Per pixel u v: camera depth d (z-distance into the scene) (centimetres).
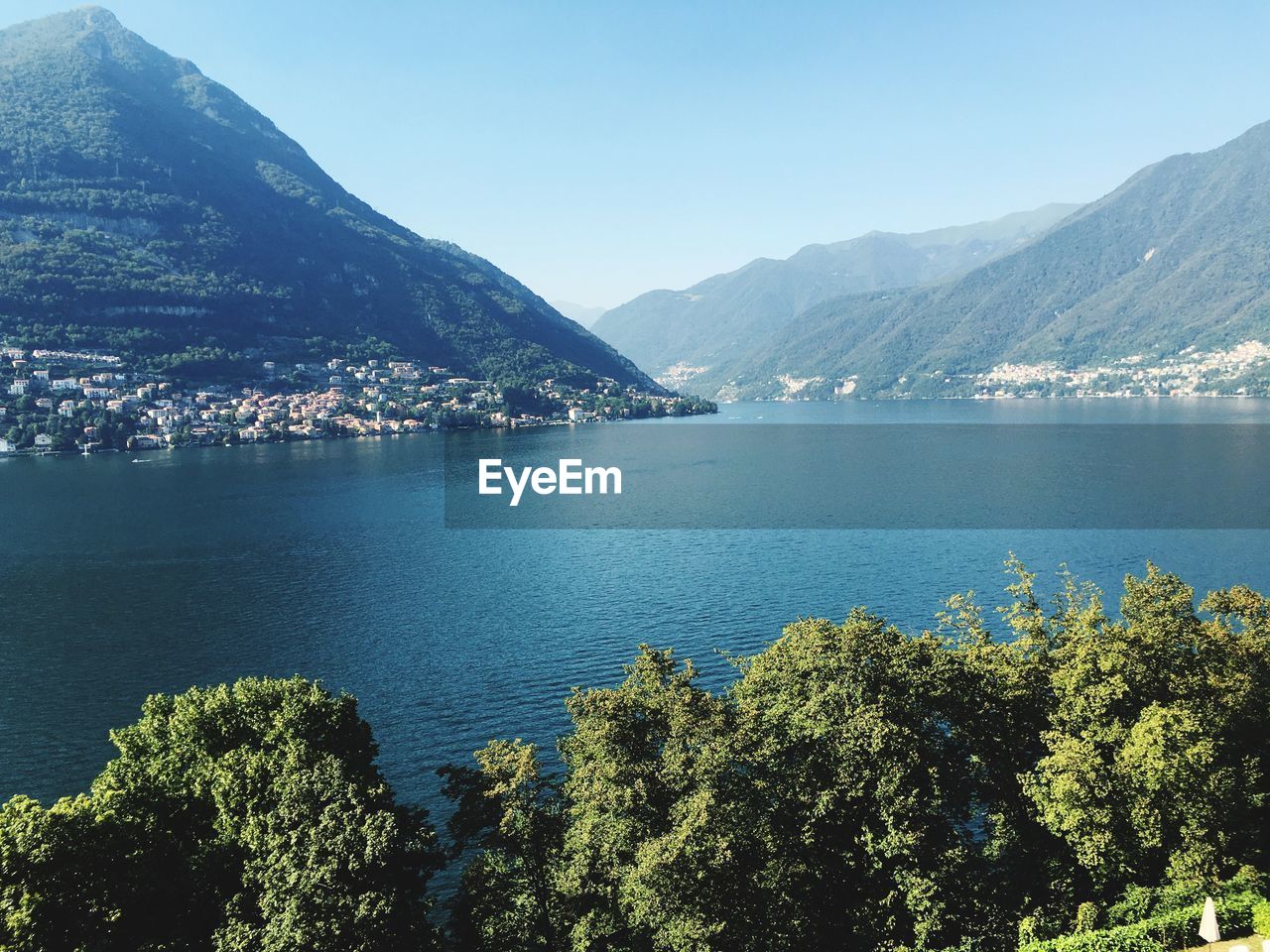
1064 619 5303
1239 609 5288
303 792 3816
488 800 4475
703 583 12725
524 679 9025
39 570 14112
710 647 9838
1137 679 4378
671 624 10756
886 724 4044
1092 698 4231
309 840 3591
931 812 4169
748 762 4141
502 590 12712
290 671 9388
